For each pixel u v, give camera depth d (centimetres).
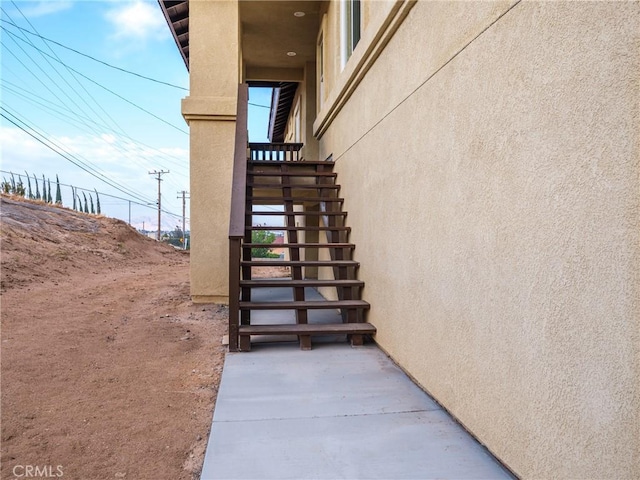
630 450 138
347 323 456
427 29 303
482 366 229
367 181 469
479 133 232
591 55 155
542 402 181
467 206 245
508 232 205
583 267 158
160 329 496
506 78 207
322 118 717
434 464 214
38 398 296
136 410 282
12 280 698
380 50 412
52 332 458
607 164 148
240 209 431
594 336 153
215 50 648
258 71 1046
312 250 943
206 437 248
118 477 207
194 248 640
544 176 180
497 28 215
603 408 149
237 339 407
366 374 346
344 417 268
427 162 303
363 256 486
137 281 902
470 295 242
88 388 317
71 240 1171
